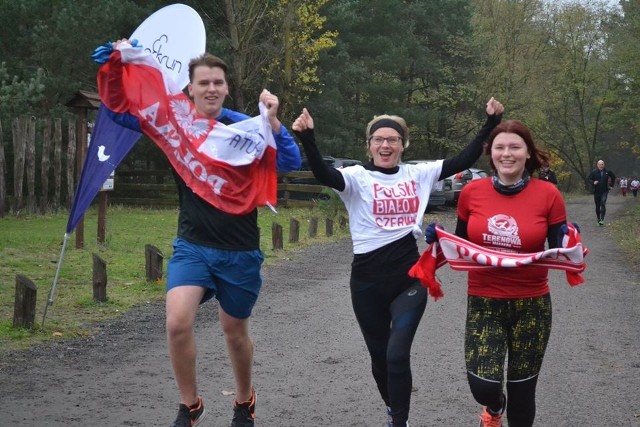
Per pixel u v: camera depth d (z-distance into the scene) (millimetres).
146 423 5613
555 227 4695
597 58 57031
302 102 33969
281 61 31625
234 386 6641
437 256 4898
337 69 36188
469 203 4820
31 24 24891
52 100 24438
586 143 61844
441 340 8453
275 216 24250
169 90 5102
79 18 24344
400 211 5199
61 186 24047
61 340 8102
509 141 4688
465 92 43688
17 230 17797
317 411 6016
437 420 5855
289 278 12938
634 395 6488
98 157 10102
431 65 42938
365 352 7891
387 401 5477
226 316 5094
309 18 30625
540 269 4664
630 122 56000
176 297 4812
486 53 44625
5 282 11242
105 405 6016
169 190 27344
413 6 42875
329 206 22375
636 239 19797
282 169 5219
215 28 30266
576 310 10266
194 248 4910
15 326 8336
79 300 9969
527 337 4707
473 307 4773
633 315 9969
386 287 5176
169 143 5055
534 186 4734
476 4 46750
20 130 21500
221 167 4941
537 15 53594
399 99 42594
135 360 7406
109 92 5105
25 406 5938
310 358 7645
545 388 6684
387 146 5254
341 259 15570
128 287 11094
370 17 39906
